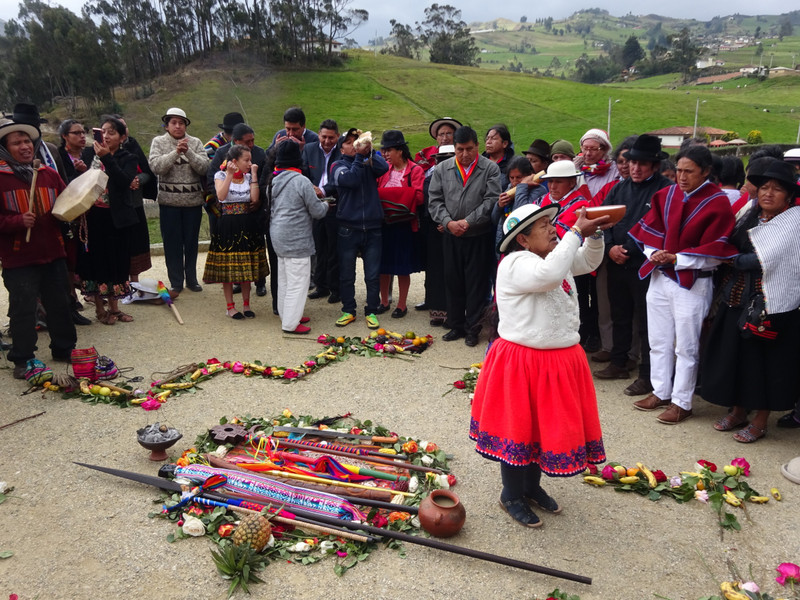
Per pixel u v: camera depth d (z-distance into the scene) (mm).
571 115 68500
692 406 5383
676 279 4918
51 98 55719
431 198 6699
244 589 3146
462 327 6918
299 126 7820
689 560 3441
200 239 12430
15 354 5719
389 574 3287
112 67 56344
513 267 3354
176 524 3678
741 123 66000
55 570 3311
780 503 3951
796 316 4410
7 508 3846
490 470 4320
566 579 3266
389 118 64688
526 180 5840
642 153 5344
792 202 4484
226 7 73750
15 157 5488
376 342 6668
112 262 7059
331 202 7625
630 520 3797
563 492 4098
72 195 5773
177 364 6230
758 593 3123
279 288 7094
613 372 5941
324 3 80188
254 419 4973
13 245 5551
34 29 55469
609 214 3215
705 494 3977
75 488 4059
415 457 4375
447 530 3494
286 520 3611
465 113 68625
